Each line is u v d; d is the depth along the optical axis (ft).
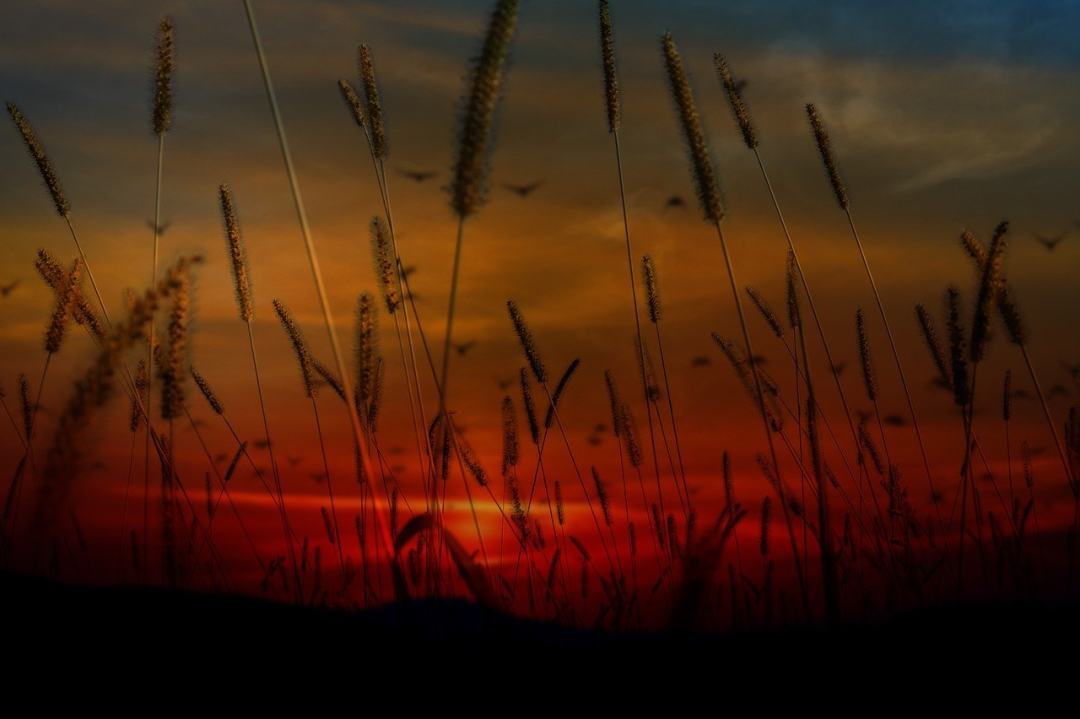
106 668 7.96
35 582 10.04
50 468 4.73
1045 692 7.92
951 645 9.14
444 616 9.91
